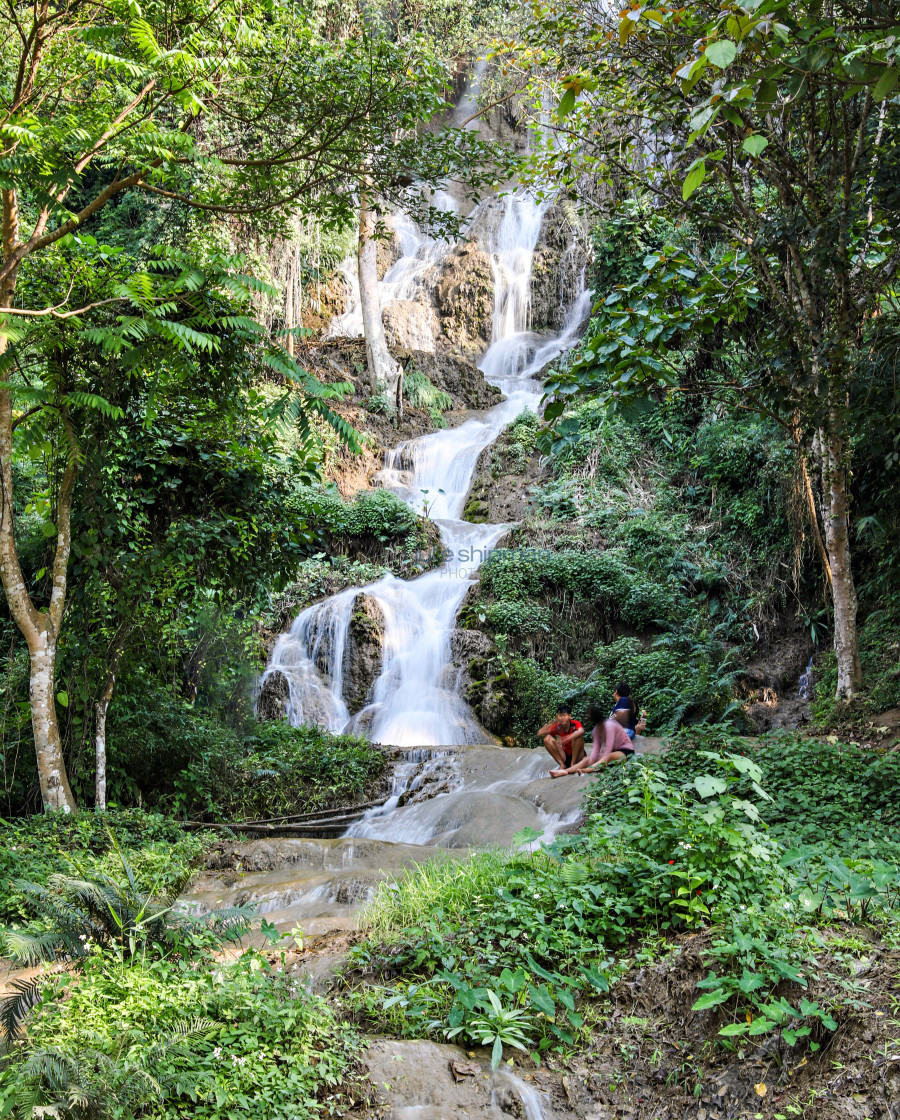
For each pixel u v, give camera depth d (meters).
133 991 4.68
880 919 5.14
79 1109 3.75
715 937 4.99
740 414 20.58
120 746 12.29
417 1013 4.95
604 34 10.25
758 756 9.79
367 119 10.96
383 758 14.54
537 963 5.40
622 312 8.31
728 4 4.59
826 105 10.55
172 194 10.69
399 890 6.89
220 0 9.52
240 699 15.36
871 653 14.25
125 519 11.55
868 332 11.31
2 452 9.84
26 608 9.98
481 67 34.47
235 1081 4.19
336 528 14.06
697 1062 4.55
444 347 30.81
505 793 12.41
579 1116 4.43
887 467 11.37
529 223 32.44
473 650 18.31
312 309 30.23
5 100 9.16
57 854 8.71
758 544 19.31
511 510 23.45
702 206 11.25
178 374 10.68
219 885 9.66
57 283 10.59
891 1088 3.82
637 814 6.46
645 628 19.00
